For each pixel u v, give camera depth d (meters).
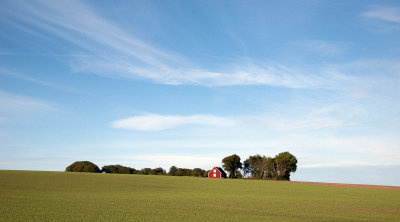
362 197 46.19
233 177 138.00
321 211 28.62
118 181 64.81
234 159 138.00
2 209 23.91
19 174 71.12
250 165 141.62
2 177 60.94
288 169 128.38
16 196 33.22
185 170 136.88
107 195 38.03
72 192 40.22
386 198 45.28
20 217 20.81
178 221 20.92
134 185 57.31
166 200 34.19
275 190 56.31
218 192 48.28
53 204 27.58
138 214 23.34
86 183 56.41
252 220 22.09
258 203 33.78
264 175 135.00
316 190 58.88
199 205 30.31
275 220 22.33
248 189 56.62
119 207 26.83
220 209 27.70
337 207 32.44
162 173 137.62
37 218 20.62
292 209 29.39
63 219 20.56
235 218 22.73
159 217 22.27
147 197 37.16
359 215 26.55
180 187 56.78
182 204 30.72
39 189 42.53
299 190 57.97
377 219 24.47
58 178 64.38
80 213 23.05
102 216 22.03
